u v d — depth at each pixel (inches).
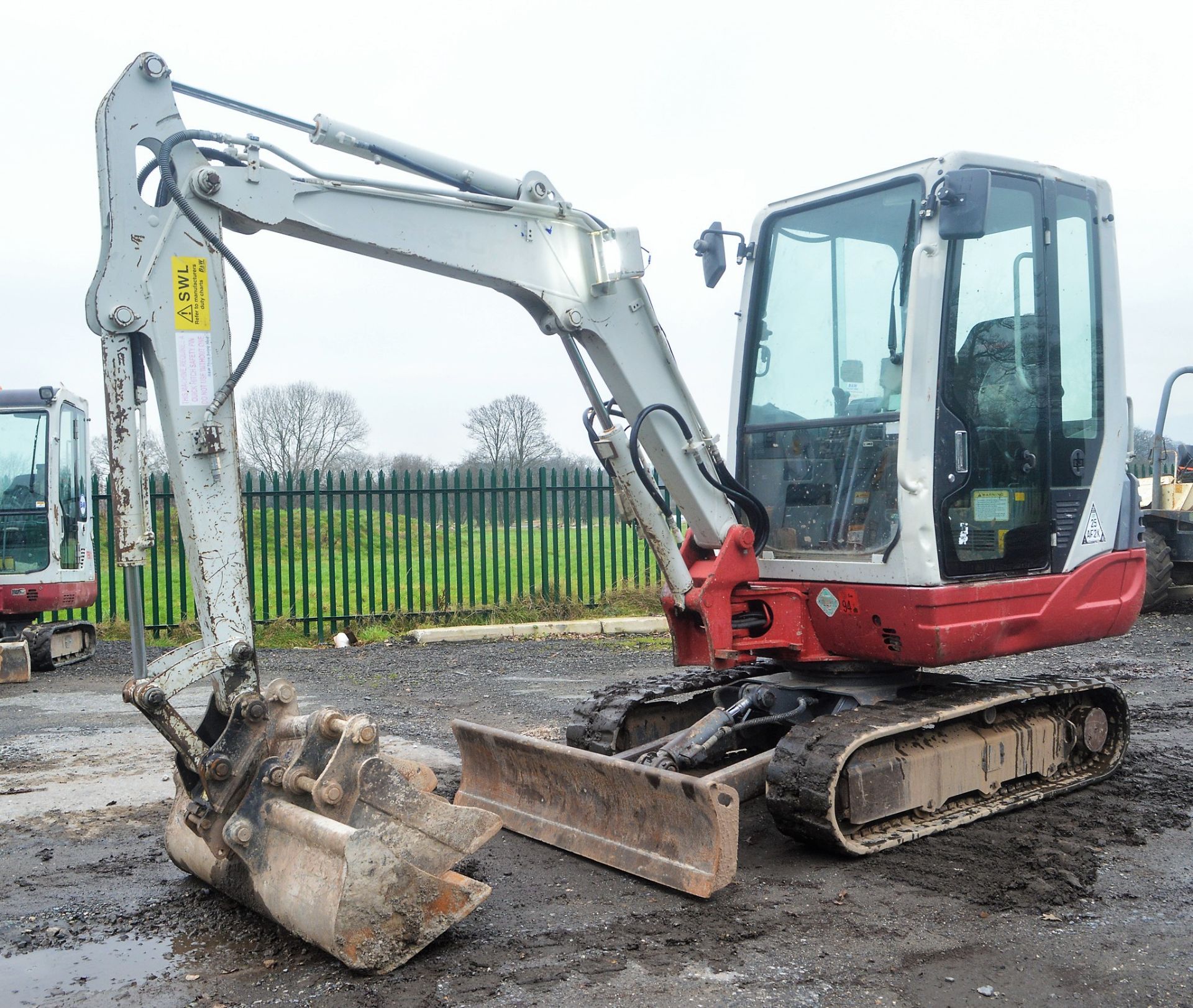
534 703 346.9
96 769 268.2
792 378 226.8
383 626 532.1
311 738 156.4
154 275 164.6
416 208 186.7
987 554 209.9
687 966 150.2
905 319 205.0
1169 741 280.1
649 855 183.6
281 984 146.6
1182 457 589.6
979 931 161.0
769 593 218.2
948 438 203.5
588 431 214.5
